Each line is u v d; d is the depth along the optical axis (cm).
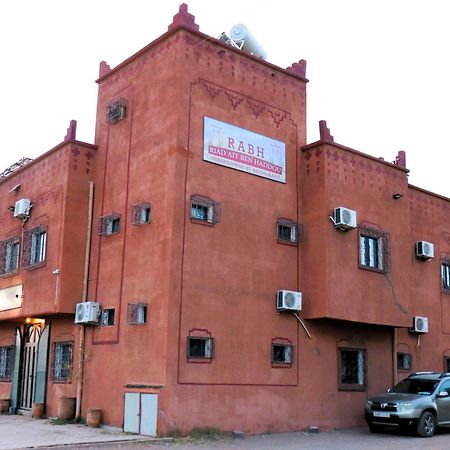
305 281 1708
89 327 1664
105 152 1756
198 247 1505
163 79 1599
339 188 1747
